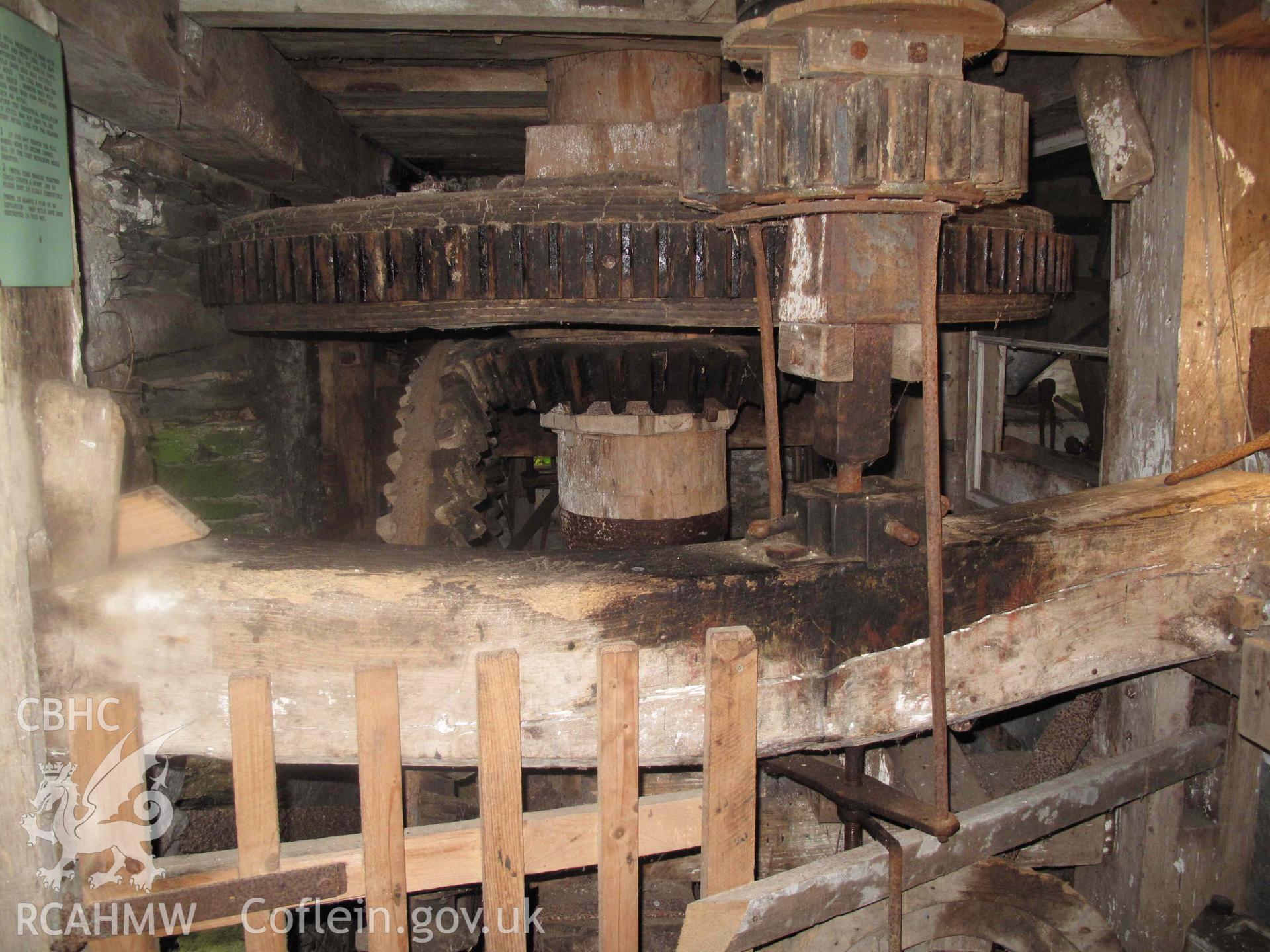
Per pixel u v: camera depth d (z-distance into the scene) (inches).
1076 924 105.6
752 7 82.1
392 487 133.6
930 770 117.4
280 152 134.7
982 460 202.7
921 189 70.4
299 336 167.6
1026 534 89.9
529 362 113.9
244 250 111.7
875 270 75.2
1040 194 208.8
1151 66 115.2
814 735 86.3
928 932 103.0
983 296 103.6
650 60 122.2
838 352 76.4
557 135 114.5
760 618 82.8
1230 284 113.3
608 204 96.6
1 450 72.1
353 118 169.3
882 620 85.7
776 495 90.4
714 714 78.6
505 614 79.0
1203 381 115.4
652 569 82.7
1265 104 110.6
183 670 79.4
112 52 89.1
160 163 129.6
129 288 132.6
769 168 71.6
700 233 95.3
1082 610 94.1
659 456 121.0
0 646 74.3
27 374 73.9
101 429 77.0
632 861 80.8
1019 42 105.1
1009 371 220.5
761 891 83.2
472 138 187.9
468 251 98.3
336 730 80.4
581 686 81.0
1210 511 98.2
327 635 78.9
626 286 96.7
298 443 185.3
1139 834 125.0
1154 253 117.7
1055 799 103.5
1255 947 116.5
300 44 129.3
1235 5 100.3
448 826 80.7
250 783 74.5
